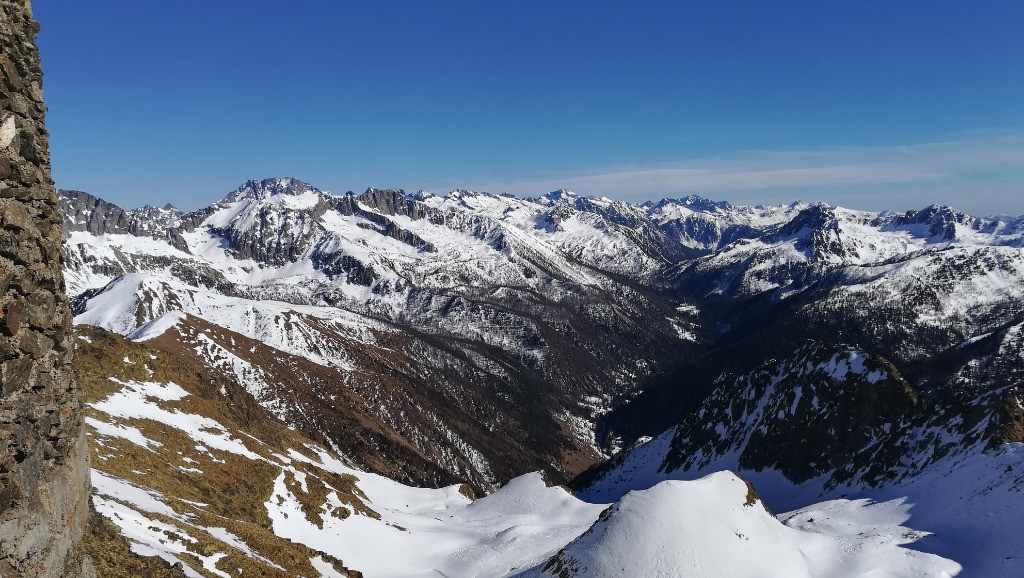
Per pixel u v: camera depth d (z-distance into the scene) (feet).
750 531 220.02
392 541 272.10
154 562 80.84
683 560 196.03
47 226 54.29
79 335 289.53
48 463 55.26
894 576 212.23
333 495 282.97
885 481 396.98
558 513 377.30
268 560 145.18
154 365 306.96
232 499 211.00
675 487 223.30
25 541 49.52
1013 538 220.23
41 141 54.60
